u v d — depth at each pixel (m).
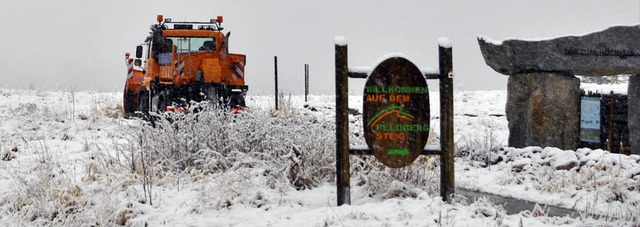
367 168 10.56
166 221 8.61
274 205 9.16
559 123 15.30
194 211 8.91
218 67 21.55
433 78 9.19
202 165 11.20
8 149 13.99
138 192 9.77
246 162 10.55
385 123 8.91
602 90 15.67
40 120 20.53
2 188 10.86
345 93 8.86
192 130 11.78
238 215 8.74
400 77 8.91
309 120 11.78
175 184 10.42
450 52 9.08
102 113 24.16
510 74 15.84
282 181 10.12
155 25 23.36
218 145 11.55
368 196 9.63
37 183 10.02
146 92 24.12
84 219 8.69
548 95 15.21
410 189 9.55
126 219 8.77
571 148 15.45
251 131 11.73
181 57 21.61
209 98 21.20
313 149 10.52
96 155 12.03
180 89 21.52
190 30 23.09
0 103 27.44
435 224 7.82
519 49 15.31
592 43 15.01
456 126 20.77
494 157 13.06
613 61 14.92
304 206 9.25
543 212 8.69
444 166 9.13
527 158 12.48
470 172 12.41
